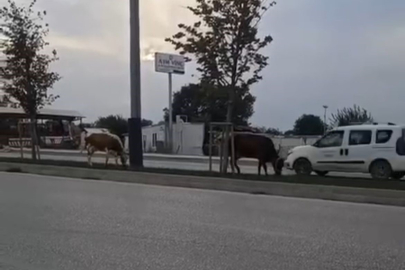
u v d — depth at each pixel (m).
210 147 18.33
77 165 19.94
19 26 23.62
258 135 17.78
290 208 10.98
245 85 17.81
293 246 7.50
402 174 17.33
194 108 65.56
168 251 7.19
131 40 19.25
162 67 50.94
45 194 12.74
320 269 6.35
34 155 24.06
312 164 18.61
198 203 11.52
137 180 16.03
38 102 24.30
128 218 9.55
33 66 23.98
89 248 7.35
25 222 9.14
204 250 7.25
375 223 9.32
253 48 17.55
